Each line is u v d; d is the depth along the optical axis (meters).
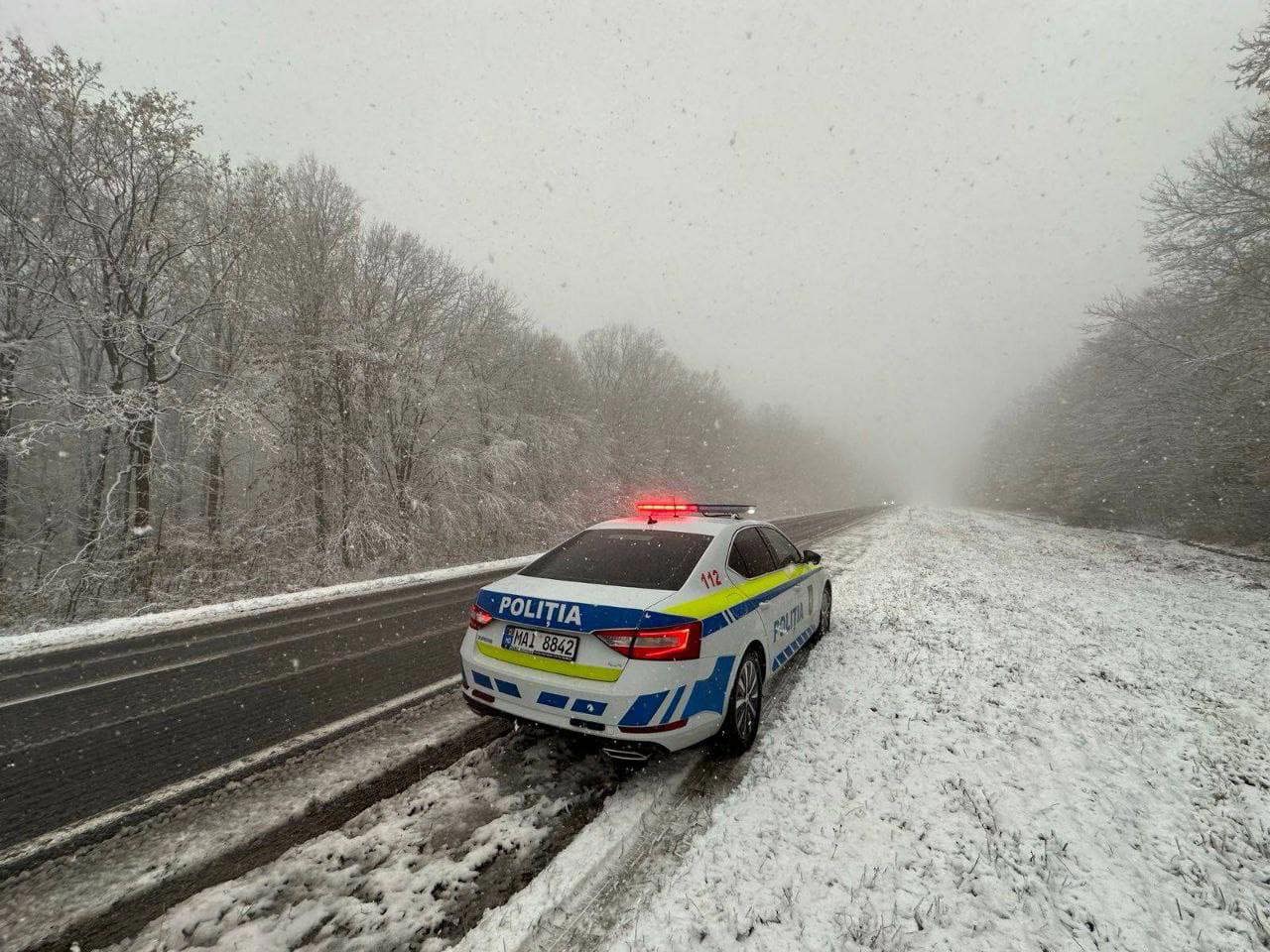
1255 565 14.31
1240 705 4.57
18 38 9.68
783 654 4.30
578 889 2.26
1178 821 2.94
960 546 16.62
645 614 2.83
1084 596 9.25
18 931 2.04
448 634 6.40
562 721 2.82
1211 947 2.10
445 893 2.27
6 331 11.47
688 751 3.49
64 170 10.85
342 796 2.98
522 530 19.03
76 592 10.36
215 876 2.36
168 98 11.08
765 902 2.20
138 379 13.06
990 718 4.11
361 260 15.61
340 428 14.49
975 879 2.40
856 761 3.40
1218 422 17.41
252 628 6.59
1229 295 14.98
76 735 3.70
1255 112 12.99
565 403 23.16
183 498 13.88
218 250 12.82
